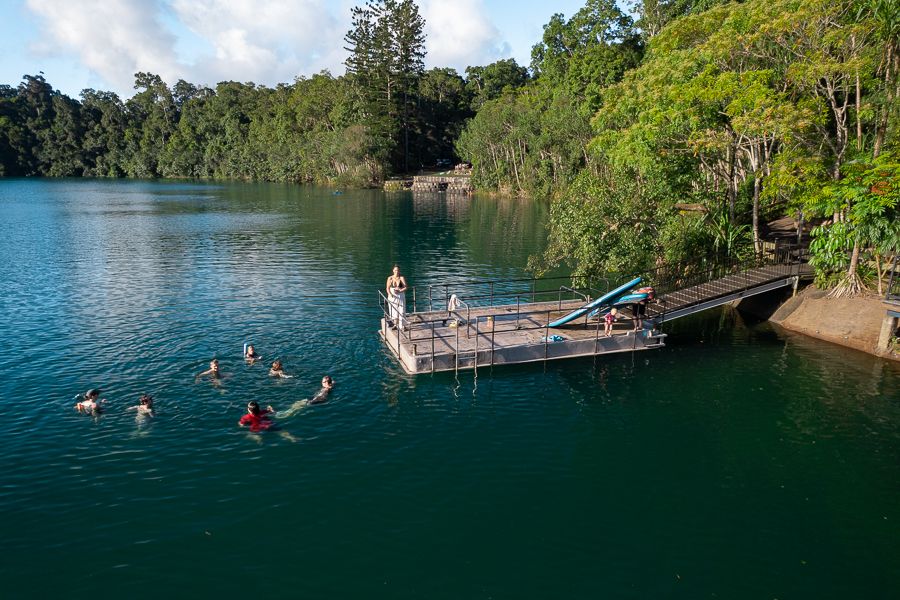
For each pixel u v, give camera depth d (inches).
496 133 5260.8
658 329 1316.4
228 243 2618.1
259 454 798.5
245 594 554.6
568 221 1499.8
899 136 1199.6
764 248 1581.0
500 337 1209.4
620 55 3644.2
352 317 1433.3
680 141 1461.6
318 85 7578.7
